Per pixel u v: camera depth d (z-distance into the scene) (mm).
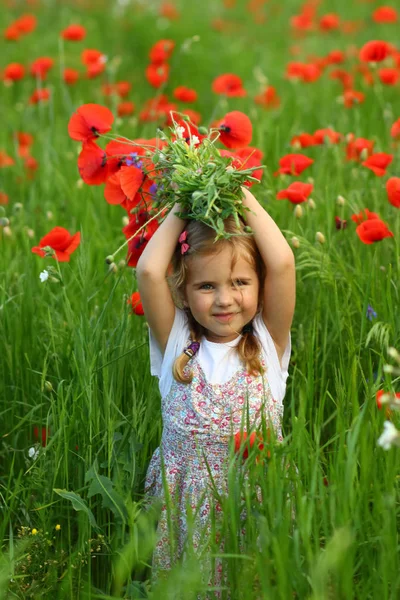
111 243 6227
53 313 5332
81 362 4352
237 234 3646
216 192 3602
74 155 7992
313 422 4605
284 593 3219
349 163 6926
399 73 9523
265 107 9086
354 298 5020
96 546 4207
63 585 3871
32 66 9062
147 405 4484
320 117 9203
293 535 3574
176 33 13797
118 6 16172
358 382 4617
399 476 3756
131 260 4410
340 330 4711
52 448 4426
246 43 15070
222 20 16422
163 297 3965
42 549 4148
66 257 4625
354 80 10523
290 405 4453
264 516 3508
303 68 9203
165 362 4086
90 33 14703
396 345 4602
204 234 3805
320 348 4945
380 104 8680
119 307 5414
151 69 8211
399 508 3641
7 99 11102
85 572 4148
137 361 4762
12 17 16438
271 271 3879
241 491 3666
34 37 14453
